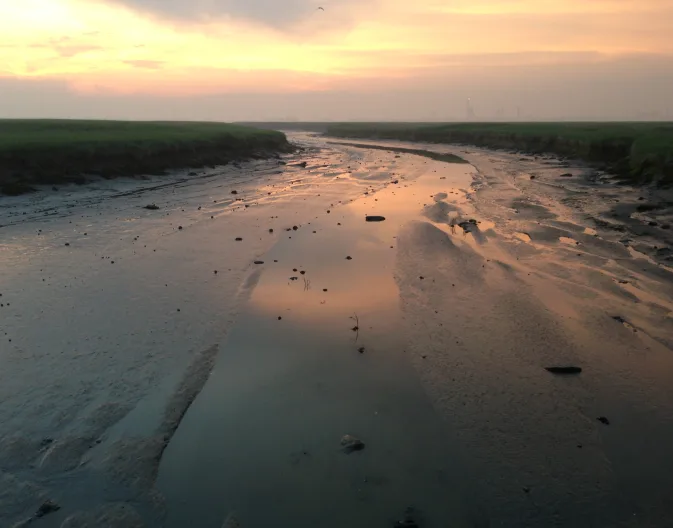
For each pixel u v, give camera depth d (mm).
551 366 8633
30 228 17969
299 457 6438
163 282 12461
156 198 24875
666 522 5500
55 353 8844
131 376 8141
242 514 5551
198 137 43031
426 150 65812
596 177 31109
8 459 6250
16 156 25609
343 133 119750
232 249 15508
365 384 8070
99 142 31375
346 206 22984
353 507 5664
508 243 16359
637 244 15961
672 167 26203
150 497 5770
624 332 9891
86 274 13008
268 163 45656
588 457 6500
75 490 5836
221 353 8977
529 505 5727
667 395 7836
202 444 6645
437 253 15188
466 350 9211
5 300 11219
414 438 6816
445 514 5578
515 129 71875
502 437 6871
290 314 10703
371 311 10891
